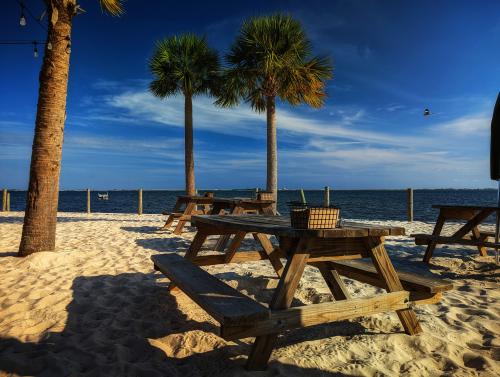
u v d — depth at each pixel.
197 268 3.04
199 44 11.09
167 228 8.87
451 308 3.12
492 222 11.53
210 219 3.12
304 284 3.82
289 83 10.02
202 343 2.50
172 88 11.44
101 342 2.52
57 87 5.17
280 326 2.07
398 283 2.51
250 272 4.41
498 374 2.10
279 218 3.29
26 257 4.79
